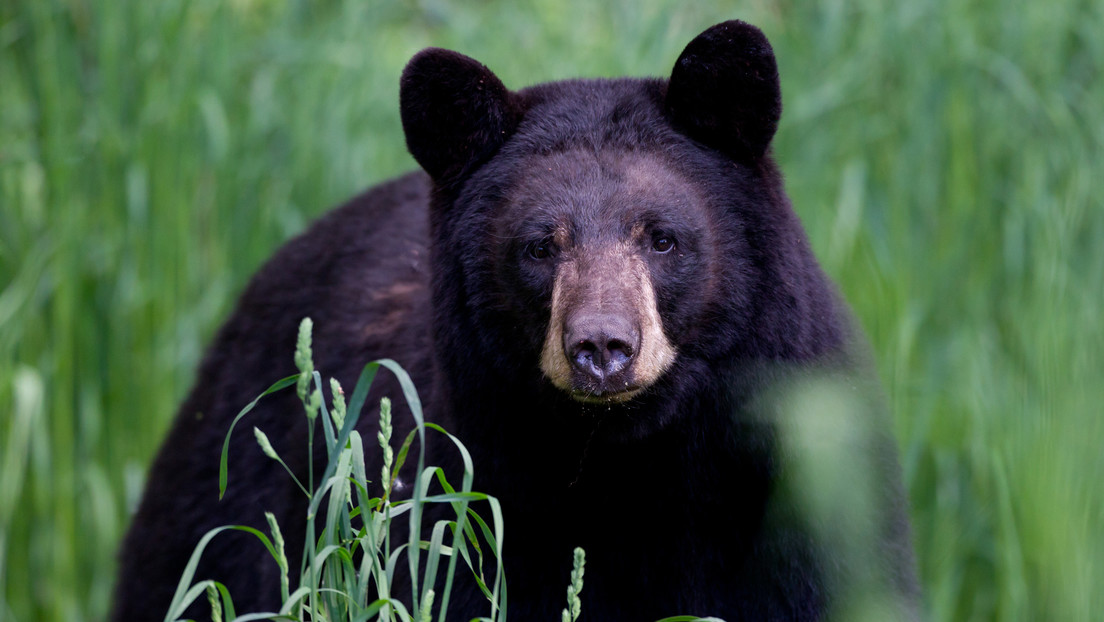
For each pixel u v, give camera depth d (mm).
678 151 6355
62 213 9922
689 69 6293
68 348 9914
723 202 6305
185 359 10141
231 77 10531
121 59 10141
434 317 6613
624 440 6219
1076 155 10016
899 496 6574
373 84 11039
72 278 9883
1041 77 10508
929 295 10164
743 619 6438
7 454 9398
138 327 10109
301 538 7477
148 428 10141
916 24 10570
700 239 6125
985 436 9461
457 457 6445
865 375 6781
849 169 10344
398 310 7723
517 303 6195
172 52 10242
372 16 11094
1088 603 8617
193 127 10203
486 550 6355
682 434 6348
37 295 9883
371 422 7305
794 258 6410
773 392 6215
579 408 6152
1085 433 8844
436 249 6645
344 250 8438
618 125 6414
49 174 9961
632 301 5805
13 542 9953
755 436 6250
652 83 6641
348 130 10719
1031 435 8992
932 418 9930
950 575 9539
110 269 10070
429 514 6453
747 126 6352
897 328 9430
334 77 10781
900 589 6363
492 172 6480
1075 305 9320
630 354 5660
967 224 10242
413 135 6605
